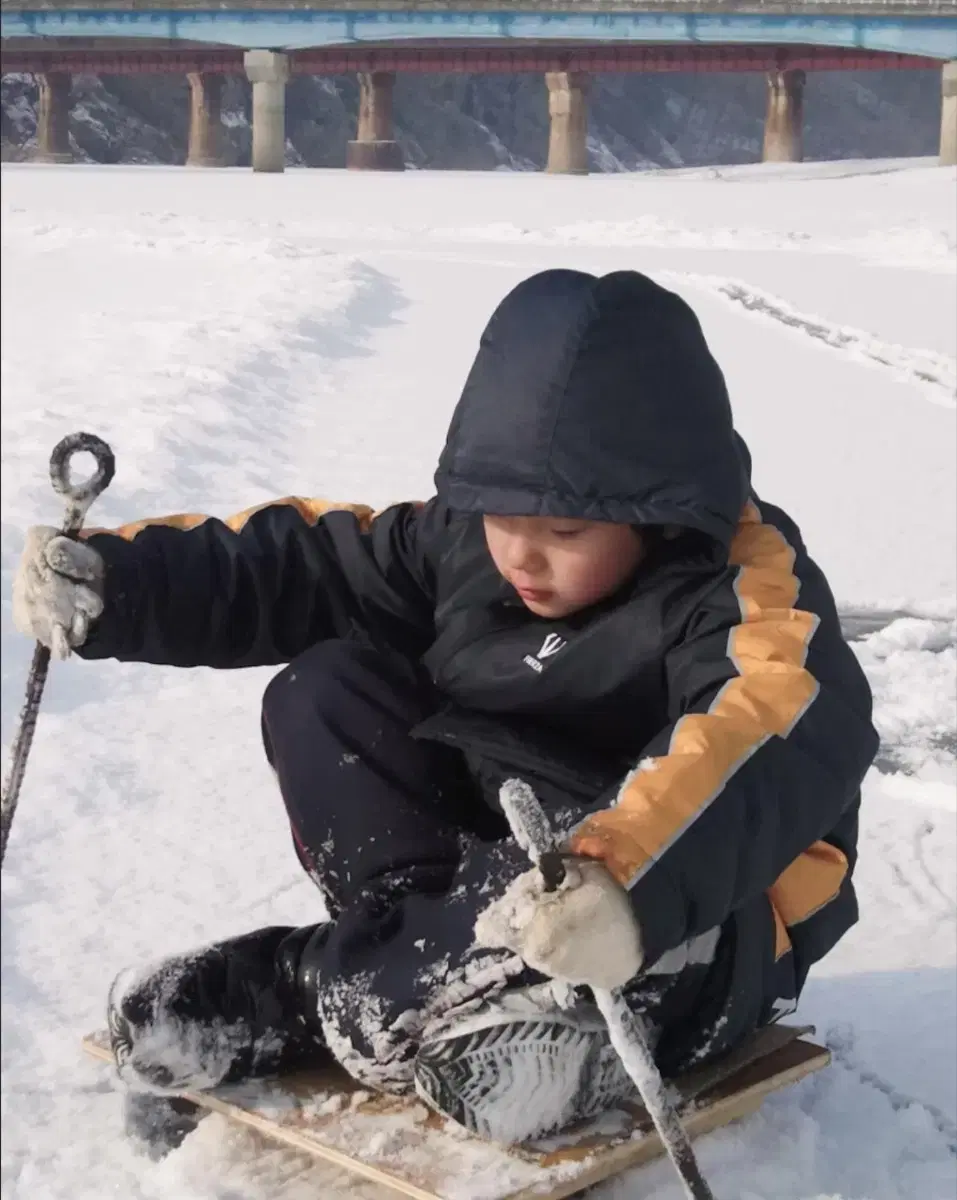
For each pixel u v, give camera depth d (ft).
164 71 172.24
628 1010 5.96
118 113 226.38
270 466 24.48
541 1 135.95
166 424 25.71
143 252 55.26
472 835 7.50
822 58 155.12
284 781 7.70
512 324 6.99
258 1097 7.31
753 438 28.50
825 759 6.40
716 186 104.01
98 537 7.93
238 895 10.55
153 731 13.66
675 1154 5.99
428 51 161.79
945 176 103.19
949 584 19.49
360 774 7.55
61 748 13.07
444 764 7.70
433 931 6.77
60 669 14.99
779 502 23.89
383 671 7.77
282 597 8.26
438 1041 6.48
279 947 7.50
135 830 11.53
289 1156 7.54
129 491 21.68
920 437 28.91
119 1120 7.98
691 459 6.86
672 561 7.16
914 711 14.88
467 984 6.57
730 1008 7.14
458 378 32.89
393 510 8.25
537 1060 6.56
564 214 81.92
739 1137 7.72
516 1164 6.74
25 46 168.25
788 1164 7.57
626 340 6.86
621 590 7.27
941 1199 7.45
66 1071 8.41
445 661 7.73
